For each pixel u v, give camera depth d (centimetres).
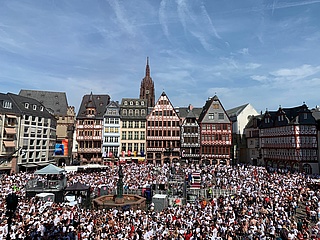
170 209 2381
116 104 7181
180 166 5653
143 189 3322
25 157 5850
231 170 4888
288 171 5012
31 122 6078
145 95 11800
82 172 4975
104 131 7019
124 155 6950
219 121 7006
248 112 8012
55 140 7319
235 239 1775
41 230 1700
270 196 2936
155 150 6988
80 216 2067
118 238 1608
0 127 5284
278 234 1923
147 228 1819
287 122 6078
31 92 7969
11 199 985
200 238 1667
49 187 3119
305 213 2705
